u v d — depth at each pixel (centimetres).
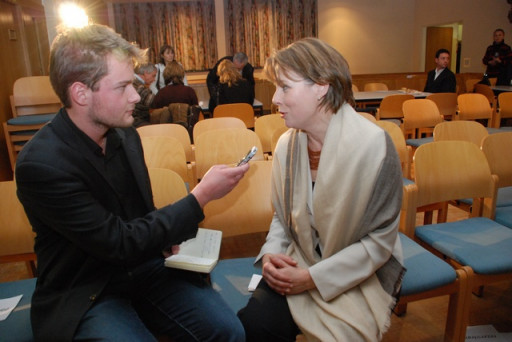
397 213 112
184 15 884
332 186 111
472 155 182
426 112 372
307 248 122
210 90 510
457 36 1013
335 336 107
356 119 113
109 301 110
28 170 95
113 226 100
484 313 180
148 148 229
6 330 119
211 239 141
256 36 916
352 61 998
